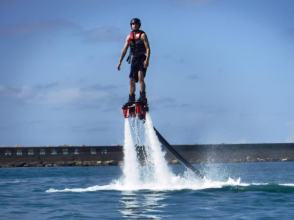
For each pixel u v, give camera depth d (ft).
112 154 371.15
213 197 66.23
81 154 366.43
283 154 386.73
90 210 56.95
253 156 377.91
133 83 64.18
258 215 52.06
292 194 69.41
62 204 63.00
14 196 77.30
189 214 52.90
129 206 59.16
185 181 84.43
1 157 352.90
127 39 63.98
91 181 129.59
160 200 63.67
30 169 289.12
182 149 364.58
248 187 77.66
